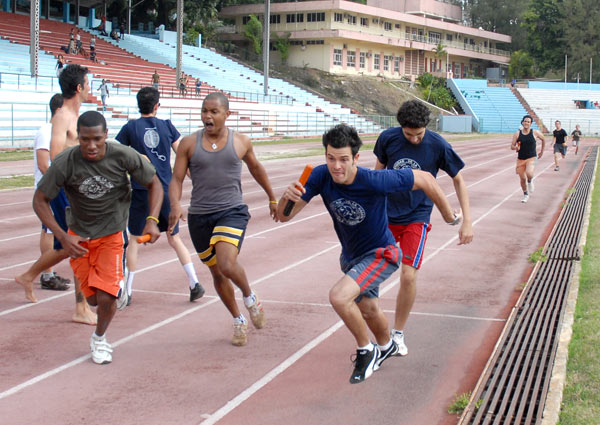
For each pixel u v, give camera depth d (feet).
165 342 18.61
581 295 22.82
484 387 15.51
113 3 197.77
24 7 171.22
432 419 14.06
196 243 18.28
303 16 222.89
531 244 33.81
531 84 255.09
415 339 19.12
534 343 18.15
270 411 14.32
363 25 230.48
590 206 45.93
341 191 14.87
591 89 256.32
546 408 13.84
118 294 16.66
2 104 95.50
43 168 21.47
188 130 123.65
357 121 179.73
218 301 22.81
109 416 13.97
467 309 22.22
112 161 15.97
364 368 15.51
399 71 250.57
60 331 19.36
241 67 193.98
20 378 15.92
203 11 212.84
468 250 32.17
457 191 17.74
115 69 138.82
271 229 37.99
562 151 78.28
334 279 26.07
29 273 21.68
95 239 16.33
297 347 18.31
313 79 206.39
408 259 17.34
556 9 278.67
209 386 15.61
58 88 111.86
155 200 17.01
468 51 272.72
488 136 184.14
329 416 14.11
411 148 17.83
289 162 83.30
